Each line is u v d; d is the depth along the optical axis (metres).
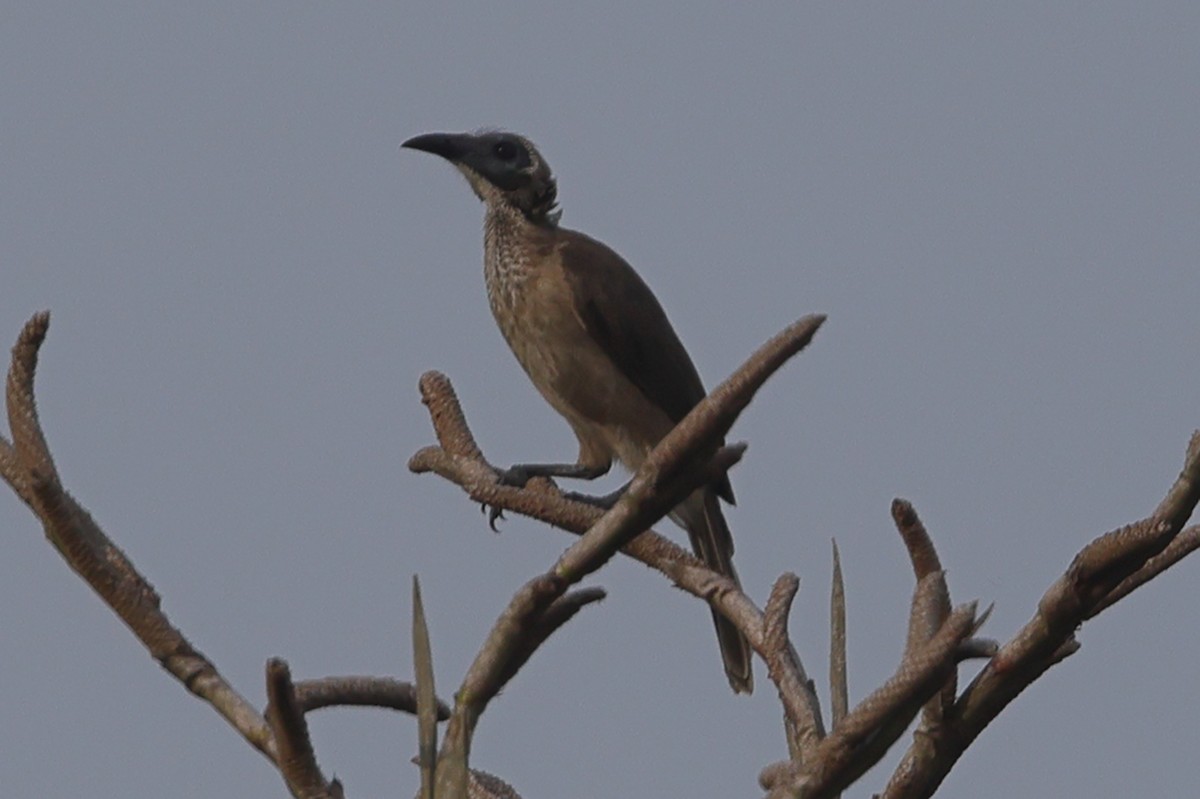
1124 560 3.93
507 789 5.57
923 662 3.96
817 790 4.01
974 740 4.26
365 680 5.19
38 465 4.60
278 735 4.06
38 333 4.57
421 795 4.26
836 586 4.64
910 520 4.37
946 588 4.35
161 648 4.80
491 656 4.33
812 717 4.87
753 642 5.30
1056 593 4.04
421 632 4.29
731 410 3.95
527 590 4.22
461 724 4.32
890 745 4.02
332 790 4.12
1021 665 4.16
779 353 3.89
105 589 4.75
